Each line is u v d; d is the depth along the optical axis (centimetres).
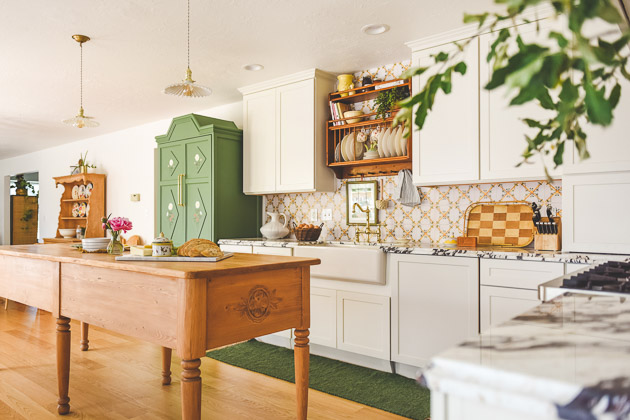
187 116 446
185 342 174
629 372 52
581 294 113
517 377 52
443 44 315
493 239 321
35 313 508
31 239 957
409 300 299
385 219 380
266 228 422
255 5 276
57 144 770
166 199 474
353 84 398
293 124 403
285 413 247
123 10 281
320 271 340
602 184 251
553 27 261
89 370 317
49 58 361
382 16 290
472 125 299
